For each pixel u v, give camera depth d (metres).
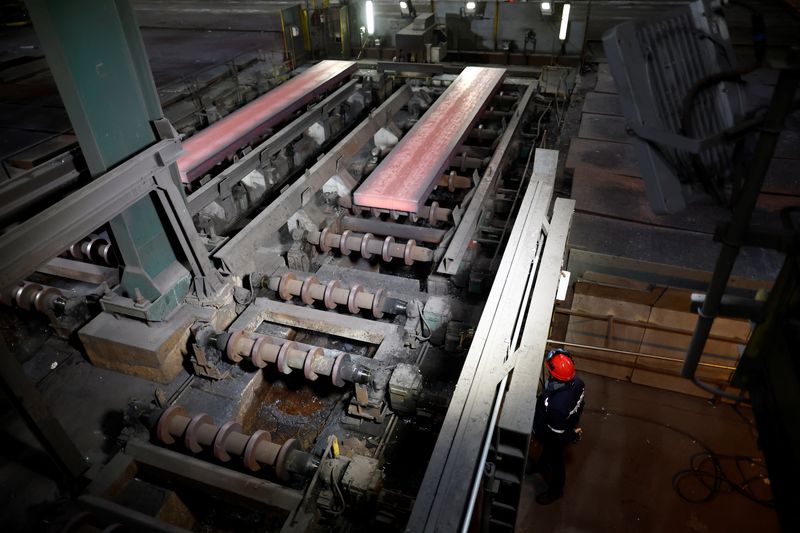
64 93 4.61
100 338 5.74
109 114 4.96
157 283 5.91
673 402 7.68
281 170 9.95
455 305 6.50
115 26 4.81
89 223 4.72
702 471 6.73
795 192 6.75
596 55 13.98
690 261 5.90
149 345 5.60
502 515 4.16
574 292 7.59
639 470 6.79
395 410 5.50
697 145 2.54
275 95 11.39
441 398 5.21
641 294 7.29
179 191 5.66
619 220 6.62
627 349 7.83
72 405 5.63
